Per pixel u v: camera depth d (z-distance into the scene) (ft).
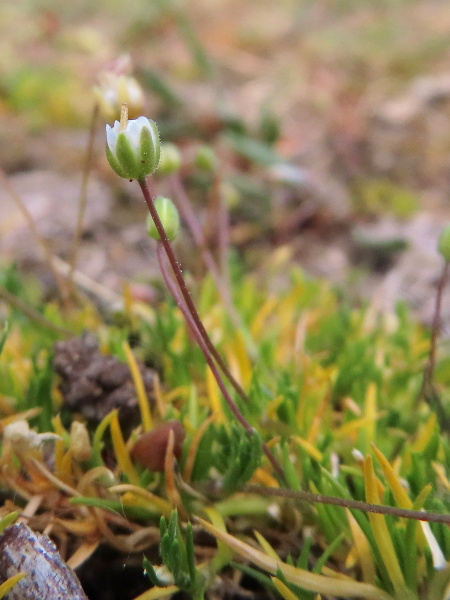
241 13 0.82
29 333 0.23
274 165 0.39
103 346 0.21
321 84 0.58
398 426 0.19
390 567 0.15
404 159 0.46
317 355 0.22
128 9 0.79
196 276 0.26
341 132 0.48
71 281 0.25
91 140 0.23
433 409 0.20
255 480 0.18
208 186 0.39
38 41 0.68
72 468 0.17
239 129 0.43
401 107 0.54
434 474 0.17
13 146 0.46
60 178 0.42
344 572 0.16
